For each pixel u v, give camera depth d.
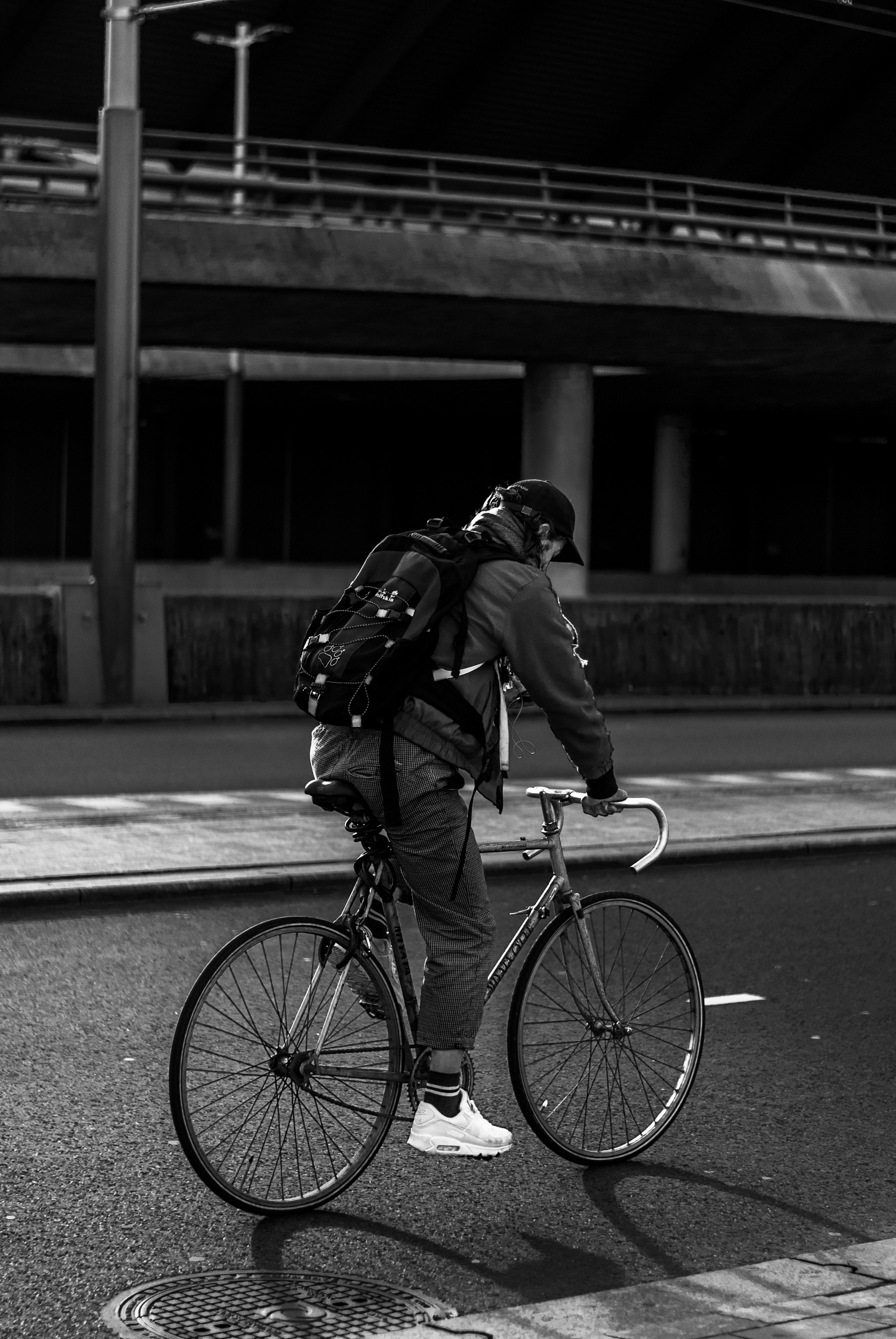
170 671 25.95
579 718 5.65
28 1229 5.44
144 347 40.62
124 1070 7.21
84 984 8.69
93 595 25.16
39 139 50.56
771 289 35.22
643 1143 6.30
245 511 63.31
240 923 10.30
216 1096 5.54
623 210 35.84
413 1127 5.72
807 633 30.84
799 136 76.25
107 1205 5.68
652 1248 5.40
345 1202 5.79
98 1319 4.75
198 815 14.14
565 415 42.16
